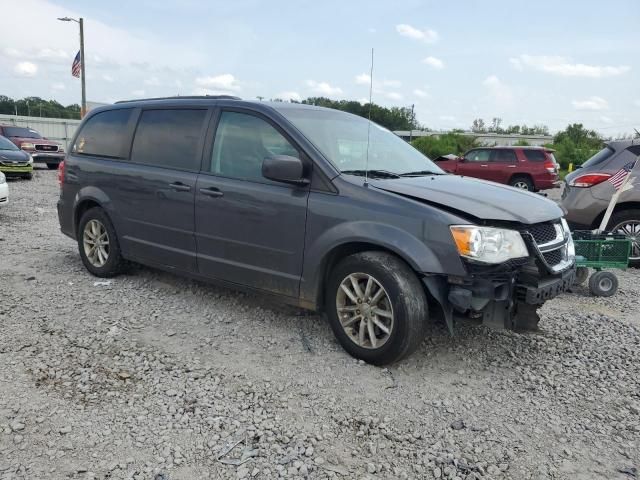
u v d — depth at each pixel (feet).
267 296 14.15
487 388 11.62
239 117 14.85
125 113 18.11
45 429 9.58
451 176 15.23
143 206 16.74
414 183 13.06
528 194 13.91
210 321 14.98
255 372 11.98
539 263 11.79
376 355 12.12
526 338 14.42
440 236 11.24
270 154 13.92
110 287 17.83
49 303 16.14
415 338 11.71
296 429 9.80
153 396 10.82
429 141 134.92
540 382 11.94
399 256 11.94
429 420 10.27
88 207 19.44
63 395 10.77
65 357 12.48
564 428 10.16
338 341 13.05
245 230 14.10
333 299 12.83
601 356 13.43
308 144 13.26
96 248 18.94
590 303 18.19
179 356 12.70
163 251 16.40
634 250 22.72
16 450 8.98
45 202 39.29
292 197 13.17
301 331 14.33
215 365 12.28
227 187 14.40
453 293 11.25
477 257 11.04
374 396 11.05
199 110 15.85
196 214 15.16
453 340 14.07
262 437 9.50
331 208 12.54
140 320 14.93
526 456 9.25
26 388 11.00
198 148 15.51
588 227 23.44
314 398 10.91
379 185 12.50
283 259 13.46
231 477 8.47
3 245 24.03
